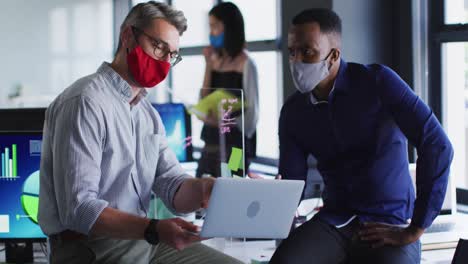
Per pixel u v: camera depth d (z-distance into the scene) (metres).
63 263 2.42
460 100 4.34
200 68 7.41
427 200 2.65
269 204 2.22
